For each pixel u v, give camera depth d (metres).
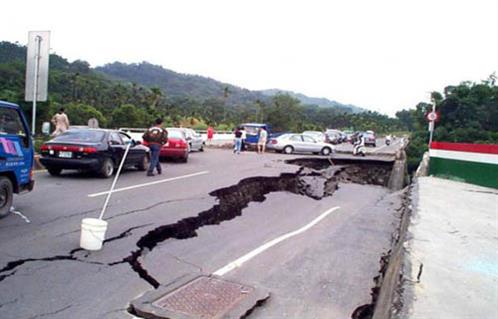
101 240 6.04
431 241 6.49
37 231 6.61
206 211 8.99
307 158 23.83
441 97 49.75
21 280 4.81
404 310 3.94
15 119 7.48
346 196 15.13
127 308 4.39
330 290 5.38
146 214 8.23
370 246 7.67
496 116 43.88
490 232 7.45
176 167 16.61
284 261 6.41
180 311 4.40
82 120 43.44
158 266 5.75
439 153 16.69
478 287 4.66
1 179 7.14
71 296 4.54
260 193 13.24
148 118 48.69
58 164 11.94
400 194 16.64
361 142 32.16
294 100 105.44
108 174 12.58
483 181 14.59
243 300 4.80
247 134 30.86
